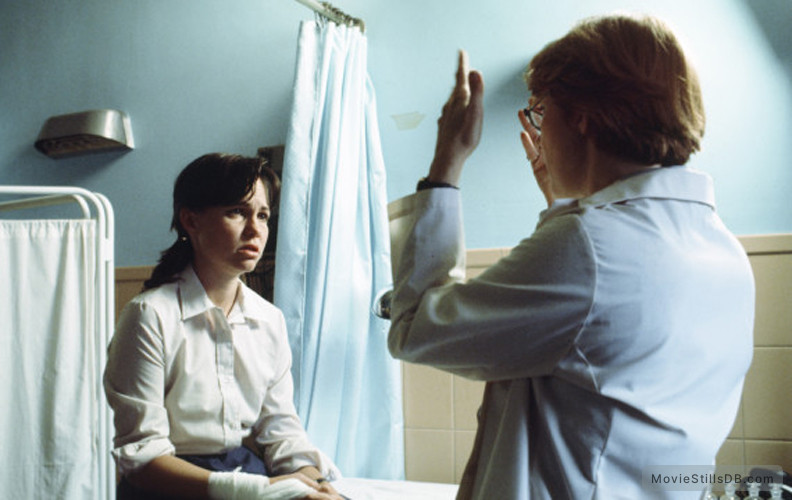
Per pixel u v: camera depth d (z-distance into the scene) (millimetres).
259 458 1312
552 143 679
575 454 597
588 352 581
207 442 1196
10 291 1633
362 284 1857
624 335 569
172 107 2426
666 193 625
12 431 1599
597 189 659
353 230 1853
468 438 1877
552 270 579
